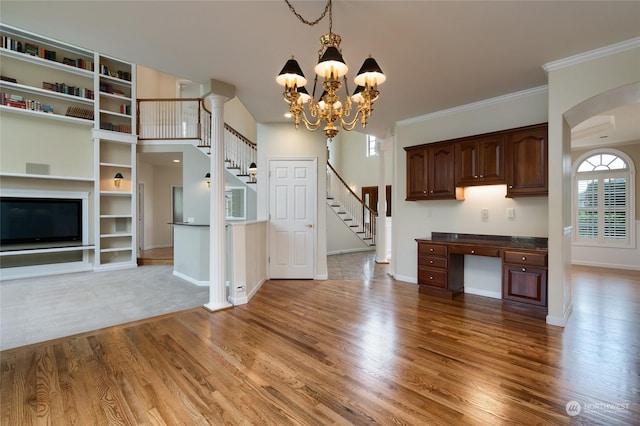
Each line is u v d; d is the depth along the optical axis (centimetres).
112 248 668
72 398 195
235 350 261
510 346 268
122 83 693
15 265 586
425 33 258
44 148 608
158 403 190
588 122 519
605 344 271
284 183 527
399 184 523
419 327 311
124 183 708
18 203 581
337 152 1169
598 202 661
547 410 183
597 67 288
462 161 418
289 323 322
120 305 405
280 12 230
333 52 193
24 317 359
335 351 259
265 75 341
